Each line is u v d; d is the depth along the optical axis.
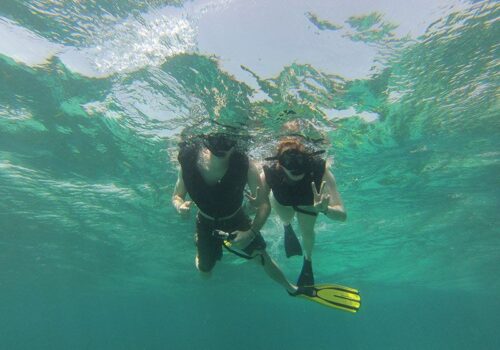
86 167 12.83
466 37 7.33
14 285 34.59
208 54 7.21
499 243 24.17
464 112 10.34
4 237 20.20
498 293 48.38
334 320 93.88
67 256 25.09
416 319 95.38
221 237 5.50
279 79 7.77
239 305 59.25
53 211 16.78
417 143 11.91
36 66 8.00
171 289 40.88
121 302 52.41
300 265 28.67
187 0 6.22
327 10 6.41
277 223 17.48
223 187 5.27
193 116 9.28
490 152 12.76
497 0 6.55
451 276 36.22
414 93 9.15
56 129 10.56
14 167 12.64
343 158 12.46
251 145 9.55
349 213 18.09
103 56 7.65
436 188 15.60
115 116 9.91
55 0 6.40
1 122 10.11
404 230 21.12
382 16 6.62
